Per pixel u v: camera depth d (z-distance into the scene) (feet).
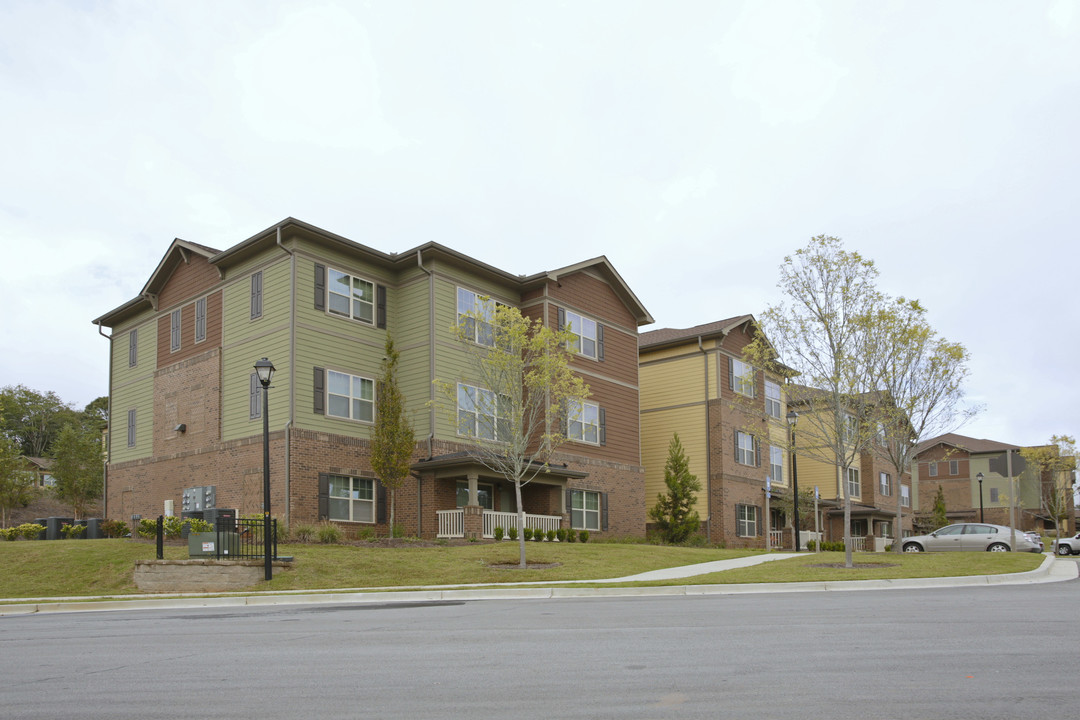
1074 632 33.19
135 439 112.78
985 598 49.65
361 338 97.66
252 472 92.07
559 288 112.27
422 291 99.91
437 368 97.55
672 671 25.38
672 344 137.08
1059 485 194.59
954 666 25.72
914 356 86.74
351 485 93.61
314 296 93.25
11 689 24.44
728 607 45.57
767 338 84.38
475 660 28.02
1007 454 91.91
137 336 115.75
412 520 95.61
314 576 65.67
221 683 24.68
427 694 22.58
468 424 98.89
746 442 137.80
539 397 86.02
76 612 52.11
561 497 106.01
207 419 100.27
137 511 109.40
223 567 63.26
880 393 87.25
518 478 76.64
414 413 98.17
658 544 114.42
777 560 83.46
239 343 97.50
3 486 124.98
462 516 91.35
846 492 76.33
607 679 24.26
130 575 66.95
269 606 52.65
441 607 48.85
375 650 30.68
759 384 142.72
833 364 81.61
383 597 57.06
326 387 92.73
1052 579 67.92
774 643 30.89
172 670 27.12
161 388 109.09
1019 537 114.93
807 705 20.63
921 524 213.87
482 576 67.77
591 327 117.80
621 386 122.01
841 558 84.23
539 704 21.15
